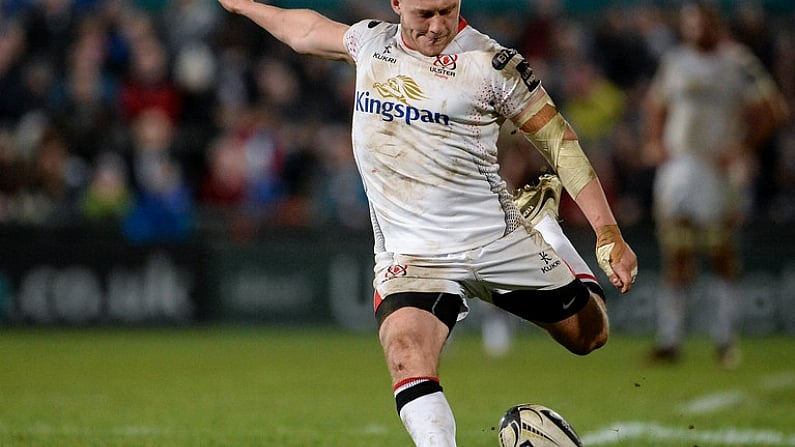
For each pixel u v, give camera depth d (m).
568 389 34.44
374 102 17.70
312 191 61.91
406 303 17.25
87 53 62.16
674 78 42.50
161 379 37.00
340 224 59.75
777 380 37.34
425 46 17.39
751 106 43.03
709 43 42.28
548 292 18.42
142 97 62.16
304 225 59.72
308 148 63.06
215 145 62.56
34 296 57.41
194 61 64.00
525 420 16.88
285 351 48.44
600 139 65.69
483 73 17.33
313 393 33.22
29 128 59.97
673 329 42.78
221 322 59.09
